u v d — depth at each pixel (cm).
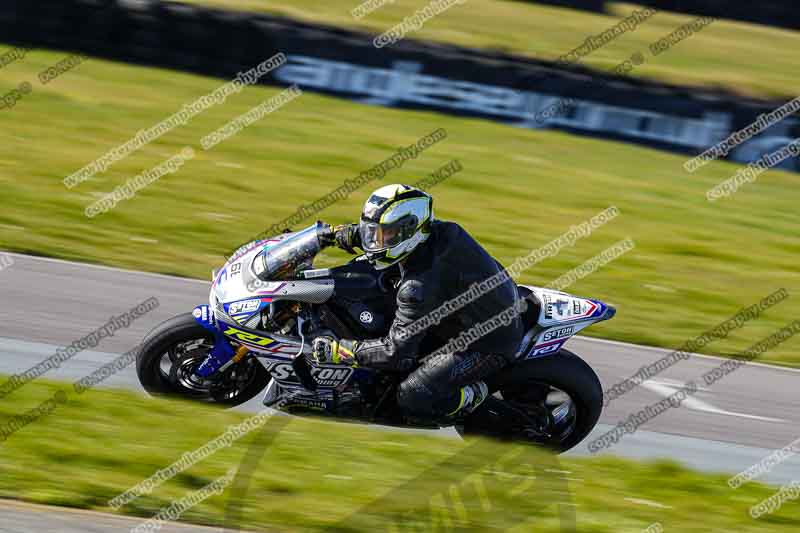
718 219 4822
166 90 5709
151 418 1959
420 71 5919
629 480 1998
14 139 4547
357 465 1908
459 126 5803
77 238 3341
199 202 3981
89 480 1683
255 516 1648
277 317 2020
